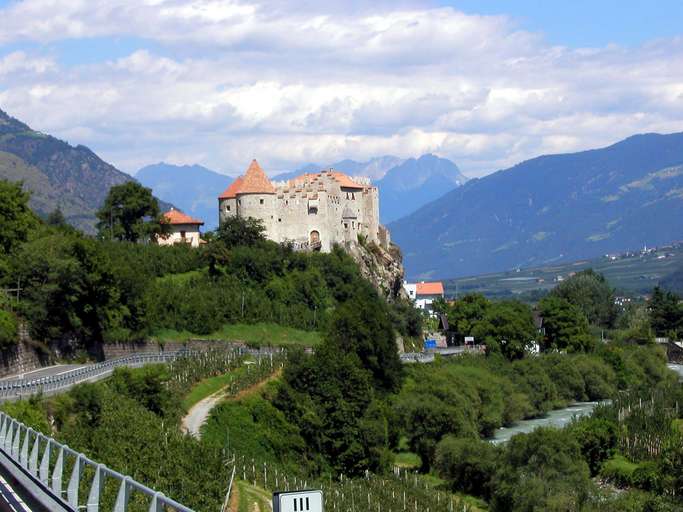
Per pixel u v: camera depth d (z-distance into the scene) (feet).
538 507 435.94
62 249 552.00
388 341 629.10
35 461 200.13
